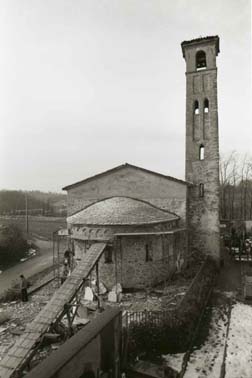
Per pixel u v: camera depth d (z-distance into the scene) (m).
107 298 18.72
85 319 15.41
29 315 16.45
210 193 27.83
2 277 26.61
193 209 28.06
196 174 28.36
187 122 29.14
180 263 24.86
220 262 27.92
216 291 20.73
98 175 27.09
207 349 12.69
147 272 20.66
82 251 21.16
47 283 22.72
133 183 26.53
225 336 13.88
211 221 27.59
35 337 12.02
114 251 19.67
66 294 14.80
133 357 11.50
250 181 57.19
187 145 28.95
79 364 7.86
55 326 13.07
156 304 17.33
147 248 20.98
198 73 29.31
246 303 18.31
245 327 14.82
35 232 55.22
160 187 25.94
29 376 6.56
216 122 28.17
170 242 23.12
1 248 32.38
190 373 10.84
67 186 27.75
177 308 14.20
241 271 26.02
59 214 86.25
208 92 28.80
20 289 19.69
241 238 35.47
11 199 95.56
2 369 10.38
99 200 26.81
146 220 20.42
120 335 10.62
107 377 9.41
